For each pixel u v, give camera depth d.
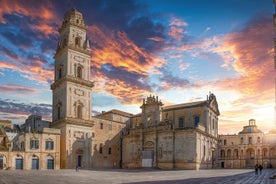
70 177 50.50
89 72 102.19
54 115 100.19
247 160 143.38
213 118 109.31
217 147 111.50
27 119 109.88
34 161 85.38
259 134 143.62
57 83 98.50
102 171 74.56
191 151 89.31
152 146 97.69
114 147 107.31
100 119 103.94
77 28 101.88
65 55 98.38
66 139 90.69
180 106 108.38
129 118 121.88
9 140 83.38
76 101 96.25
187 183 37.66
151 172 71.69
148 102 106.00
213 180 43.34
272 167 138.00
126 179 46.72
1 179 44.66
